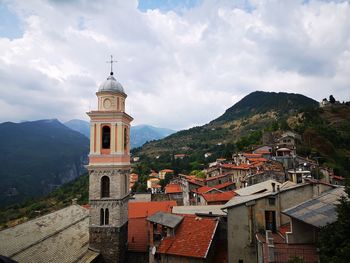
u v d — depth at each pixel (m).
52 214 52.09
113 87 44.88
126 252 45.38
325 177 82.75
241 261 37.22
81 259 38.38
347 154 134.50
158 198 99.12
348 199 28.12
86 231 46.91
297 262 24.36
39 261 34.94
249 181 82.00
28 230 44.00
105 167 42.56
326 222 26.28
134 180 150.75
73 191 159.50
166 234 43.81
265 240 32.62
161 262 39.72
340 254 20.70
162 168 185.12
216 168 122.69
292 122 190.50
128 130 47.72
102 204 42.44
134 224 52.00
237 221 38.00
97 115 43.62
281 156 110.44
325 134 145.00
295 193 37.09
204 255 36.75
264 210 37.34
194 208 59.22
